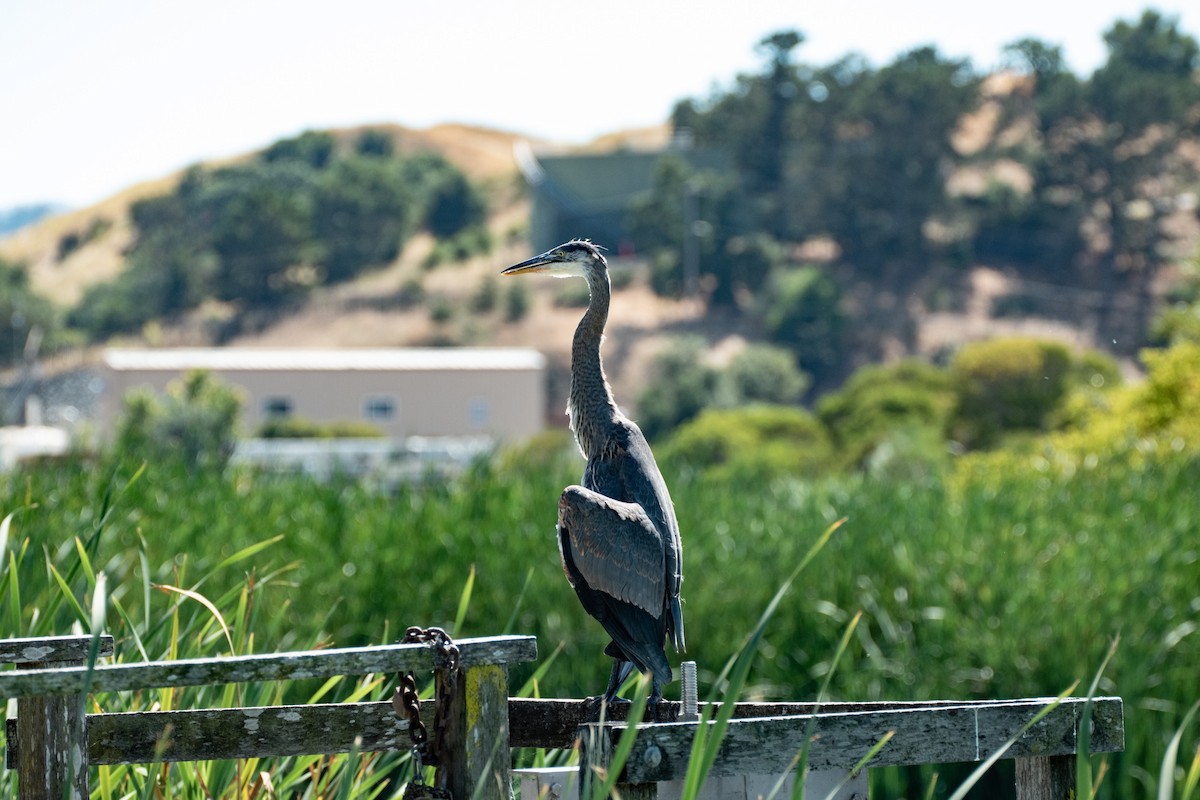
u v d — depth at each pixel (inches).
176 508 434.6
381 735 150.8
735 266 3294.8
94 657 119.6
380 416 2068.2
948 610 428.1
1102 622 413.7
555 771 158.4
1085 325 3221.0
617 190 3644.2
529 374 2127.2
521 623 433.4
